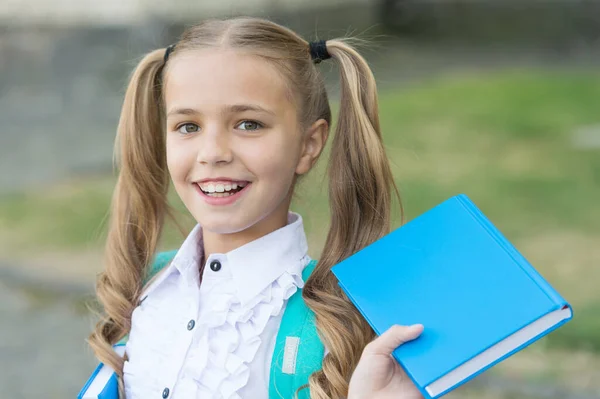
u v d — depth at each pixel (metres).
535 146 9.34
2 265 6.23
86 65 14.10
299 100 1.82
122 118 2.11
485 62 15.02
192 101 1.74
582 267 5.69
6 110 12.15
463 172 8.34
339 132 1.94
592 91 11.94
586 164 8.54
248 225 1.78
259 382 1.76
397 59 15.23
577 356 4.39
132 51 14.05
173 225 2.28
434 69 14.43
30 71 13.98
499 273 1.61
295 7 15.55
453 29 17.34
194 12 13.97
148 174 2.10
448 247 1.68
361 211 1.93
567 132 9.89
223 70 1.74
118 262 2.08
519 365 4.34
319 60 1.96
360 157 1.92
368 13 16.98
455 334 1.55
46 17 15.40
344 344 1.74
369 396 1.59
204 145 1.73
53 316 5.44
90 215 7.40
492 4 17.66
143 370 1.83
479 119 10.57
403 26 17.34
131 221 2.11
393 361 1.62
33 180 8.72
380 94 12.50
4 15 15.32
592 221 6.77
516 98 11.62
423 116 10.85
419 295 1.63
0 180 8.74
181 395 1.76
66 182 8.57
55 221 7.26
